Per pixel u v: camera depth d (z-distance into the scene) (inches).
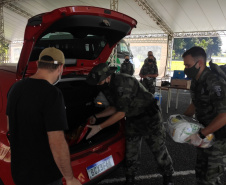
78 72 81.9
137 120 73.4
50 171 41.8
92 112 99.4
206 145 56.8
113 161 73.2
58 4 380.2
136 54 629.6
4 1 396.2
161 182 87.8
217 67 53.8
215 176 59.1
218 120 51.2
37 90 38.5
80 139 69.4
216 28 433.1
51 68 40.8
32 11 438.3
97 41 83.0
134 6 358.0
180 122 60.0
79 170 61.9
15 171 41.0
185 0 305.6
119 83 64.7
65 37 86.9
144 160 108.2
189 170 98.3
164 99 283.4
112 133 78.4
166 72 553.0
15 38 674.2
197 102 58.8
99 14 60.4
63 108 39.9
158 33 550.6
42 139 39.6
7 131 56.5
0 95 61.1
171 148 123.5
